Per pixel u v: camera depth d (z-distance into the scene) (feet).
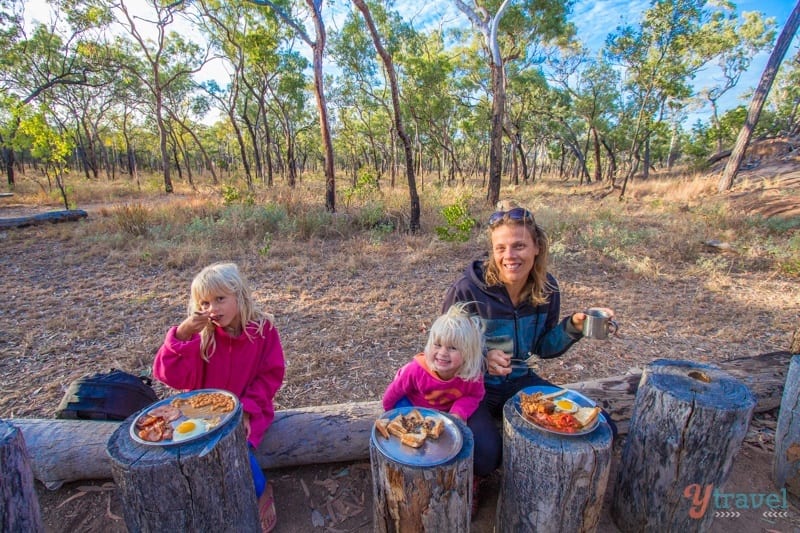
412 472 4.89
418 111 78.02
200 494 4.93
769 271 20.25
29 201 44.62
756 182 44.11
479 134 112.88
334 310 15.70
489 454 6.37
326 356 12.07
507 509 5.90
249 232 27.53
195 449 4.89
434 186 58.08
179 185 72.33
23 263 21.70
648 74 48.32
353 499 7.13
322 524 6.69
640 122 59.21
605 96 84.89
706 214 32.09
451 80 85.71
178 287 18.21
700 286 18.35
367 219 30.53
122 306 16.03
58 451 6.96
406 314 15.39
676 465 5.69
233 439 5.24
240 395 6.88
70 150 37.50
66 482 7.30
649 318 14.93
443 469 4.89
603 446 5.20
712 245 24.18
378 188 41.78
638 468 6.14
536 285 6.88
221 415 5.43
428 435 5.39
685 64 48.52
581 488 5.26
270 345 7.14
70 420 7.48
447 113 83.66
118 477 4.82
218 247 24.38
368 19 23.93
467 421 6.52
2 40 55.62
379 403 8.31
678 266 21.30
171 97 88.28
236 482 5.34
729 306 16.03
